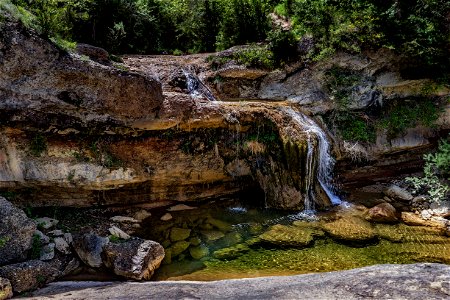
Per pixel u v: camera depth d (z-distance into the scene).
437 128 8.82
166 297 3.92
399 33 8.54
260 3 10.92
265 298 3.64
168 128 6.69
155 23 10.70
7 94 5.33
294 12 10.31
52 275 4.88
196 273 5.27
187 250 5.92
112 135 6.34
